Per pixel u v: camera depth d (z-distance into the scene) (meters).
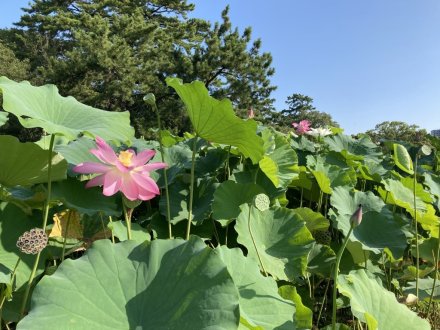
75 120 1.88
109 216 2.19
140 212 3.01
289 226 2.40
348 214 2.76
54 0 28.41
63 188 2.00
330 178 3.39
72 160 2.31
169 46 20.53
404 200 3.22
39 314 1.24
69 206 1.88
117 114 2.05
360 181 4.23
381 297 1.85
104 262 1.45
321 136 5.03
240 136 2.03
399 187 3.31
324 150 4.63
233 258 1.74
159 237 2.57
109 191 1.61
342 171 3.43
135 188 1.65
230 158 3.29
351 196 3.03
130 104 19.55
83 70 18.81
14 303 1.76
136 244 1.53
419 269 2.83
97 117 1.95
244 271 1.72
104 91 19.03
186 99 1.97
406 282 2.87
